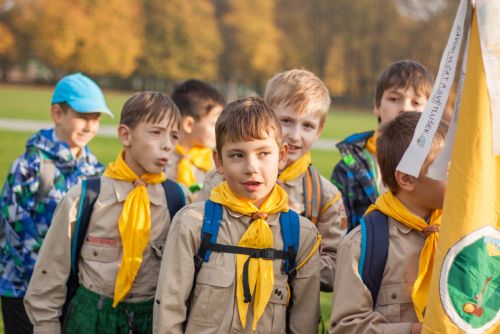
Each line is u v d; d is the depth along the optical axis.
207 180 3.42
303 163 3.29
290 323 2.87
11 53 66.19
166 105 3.34
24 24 65.75
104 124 25.83
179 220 2.77
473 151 2.26
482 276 2.29
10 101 35.47
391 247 2.65
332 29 76.62
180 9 71.94
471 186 2.26
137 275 3.21
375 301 2.63
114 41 67.44
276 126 2.73
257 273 2.69
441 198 2.61
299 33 77.88
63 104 4.12
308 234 2.85
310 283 2.84
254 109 2.71
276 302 2.73
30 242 3.84
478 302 2.30
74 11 66.31
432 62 71.62
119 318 3.16
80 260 3.25
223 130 2.72
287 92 3.29
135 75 74.44
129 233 3.18
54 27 65.31
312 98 3.28
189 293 2.71
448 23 71.31
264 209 2.75
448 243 2.29
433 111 2.35
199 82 4.77
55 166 4.00
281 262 2.76
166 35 71.50
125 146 3.37
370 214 2.74
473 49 2.28
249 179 2.68
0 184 10.38
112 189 3.29
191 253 2.71
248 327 2.69
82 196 3.23
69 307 3.21
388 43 74.50
